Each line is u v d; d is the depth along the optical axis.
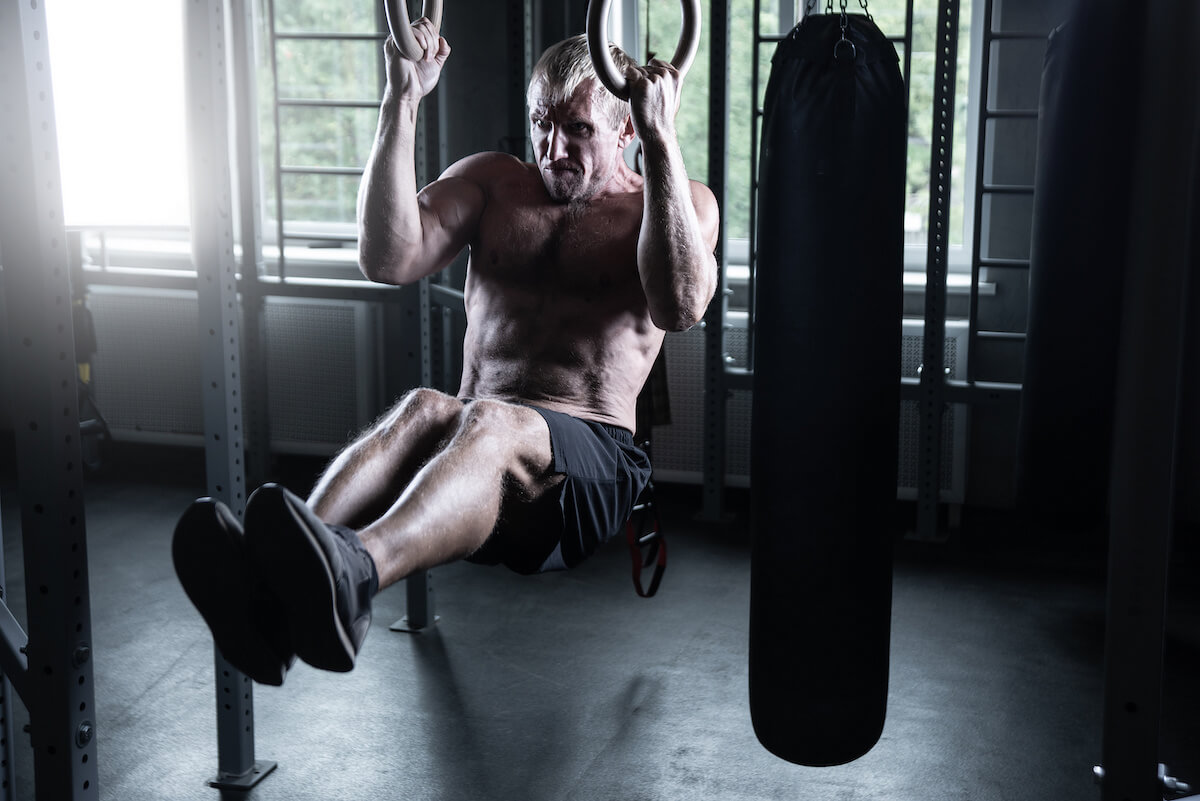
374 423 1.87
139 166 4.84
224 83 2.46
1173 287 1.65
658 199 1.81
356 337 5.07
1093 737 2.93
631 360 2.12
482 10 4.88
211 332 2.51
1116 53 1.68
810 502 1.86
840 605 1.88
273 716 3.05
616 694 3.18
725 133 4.38
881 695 1.93
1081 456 1.76
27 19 1.77
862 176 1.81
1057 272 1.74
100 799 2.64
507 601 3.85
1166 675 3.28
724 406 4.63
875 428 1.85
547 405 2.06
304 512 1.39
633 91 1.75
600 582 4.03
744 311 4.98
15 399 1.86
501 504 1.81
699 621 3.68
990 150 4.55
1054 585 3.99
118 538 4.36
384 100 1.95
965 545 4.39
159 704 3.11
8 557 4.12
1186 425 4.44
